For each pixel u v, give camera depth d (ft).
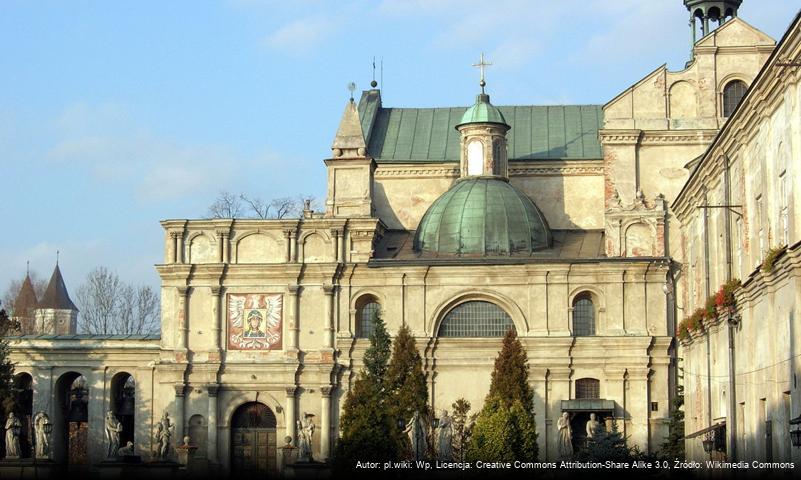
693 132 352.90
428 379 340.18
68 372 354.13
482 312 343.67
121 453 330.34
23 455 355.15
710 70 354.13
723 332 243.81
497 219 351.46
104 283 558.56
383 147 388.37
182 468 335.06
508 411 282.97
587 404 331.16
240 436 346.33
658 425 333.42
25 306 590.14
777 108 196.54
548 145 380.99
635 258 337.31
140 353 350.23
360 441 291.38
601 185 371.35
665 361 335.47
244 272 347.97
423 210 377.30
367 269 344.90
